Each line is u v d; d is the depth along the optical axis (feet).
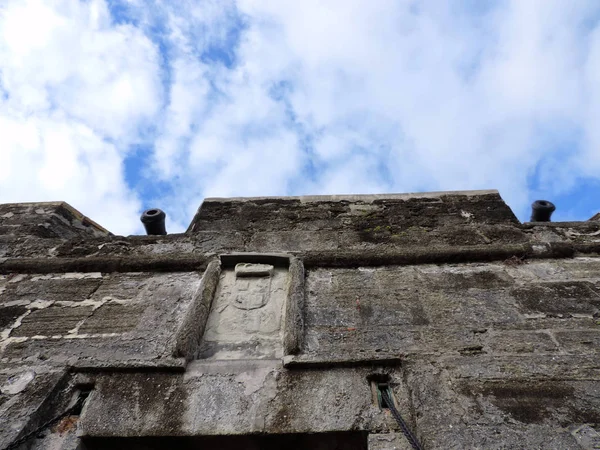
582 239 13.25
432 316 10.33
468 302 10.75
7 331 10.44
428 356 9.12
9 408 8.25
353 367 8.92
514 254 12.30
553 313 10.25
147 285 11.93
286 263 12.32
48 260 12.85
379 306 10.71
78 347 9.82
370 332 9.91
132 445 8.04
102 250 13.60
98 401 8.45
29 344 9.97
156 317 10.68
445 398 8.21
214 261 12.31
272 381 8.65
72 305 11.26
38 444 7.87
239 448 8.04
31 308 11.20
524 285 11.27
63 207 16.44
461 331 9.84
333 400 8.27
